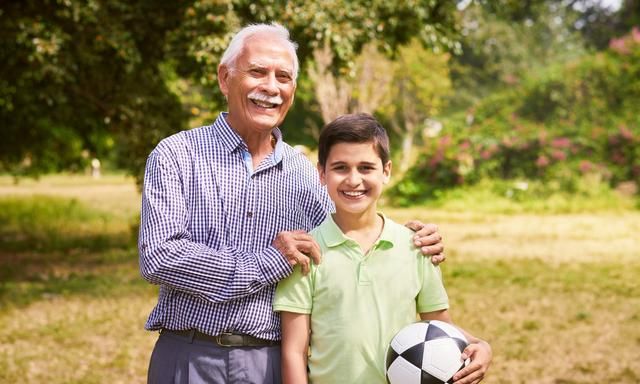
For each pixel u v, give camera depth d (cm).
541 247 1488
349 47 1005
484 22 4488
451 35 1204
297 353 283
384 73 2278
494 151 2550
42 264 1265
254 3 995
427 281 292
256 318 284
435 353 277
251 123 293
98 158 1683
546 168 2466
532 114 2722
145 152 1202
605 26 4453
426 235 294
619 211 2216
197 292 274
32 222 1922
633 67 2602
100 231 1758
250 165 296
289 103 302
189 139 295
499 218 2108
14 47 1054
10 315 859
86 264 1269
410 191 2530
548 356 707
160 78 1296
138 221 1478
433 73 3095
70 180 4359
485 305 928
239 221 291
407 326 285
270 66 292
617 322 843
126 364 671
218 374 283
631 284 1074
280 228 297
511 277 1131
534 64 4744
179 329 286
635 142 2422
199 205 287
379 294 283
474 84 4675
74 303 930
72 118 1412
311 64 1293
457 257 1349
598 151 2473
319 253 282
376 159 280
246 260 277
